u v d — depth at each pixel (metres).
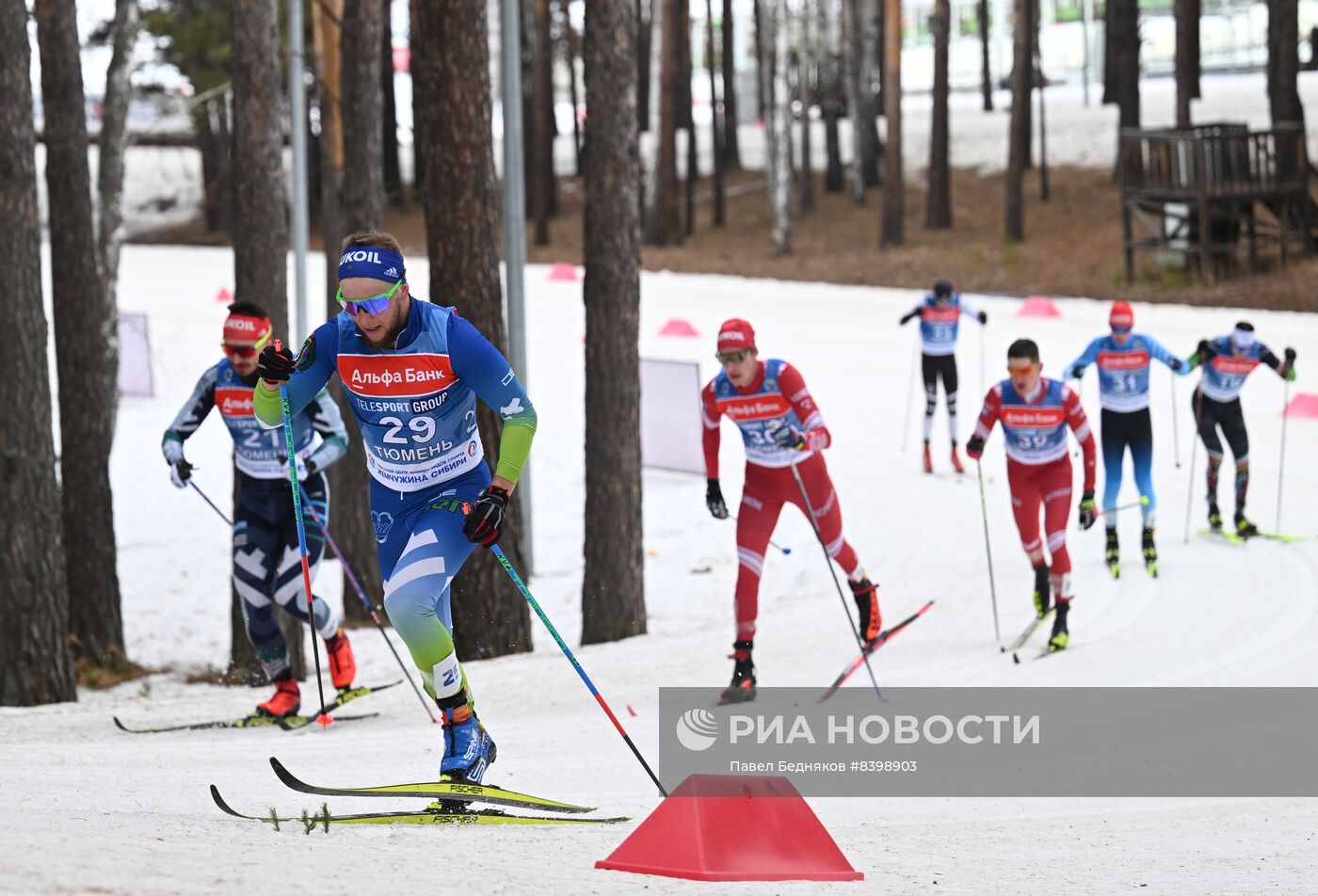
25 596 23.23
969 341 57.97
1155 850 11.20
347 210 33.97
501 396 10.38
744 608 19.62
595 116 27.20
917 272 80.81
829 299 74.31
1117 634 22.72
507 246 34.16
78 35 29.50
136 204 131.38
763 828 9.54
